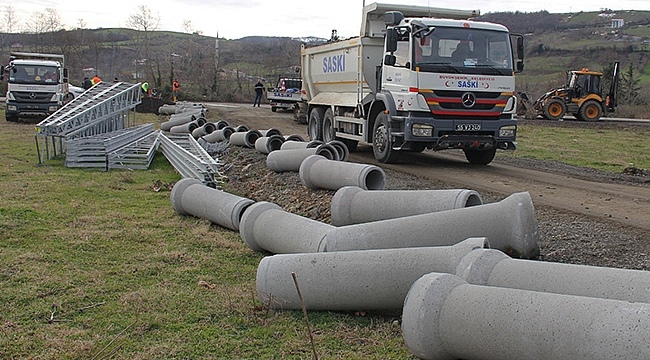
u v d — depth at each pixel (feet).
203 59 231.71
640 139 74.13
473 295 13.46
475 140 42.73
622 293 14.08
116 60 240.73
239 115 111.86
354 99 52.03
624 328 11.09
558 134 80.02
